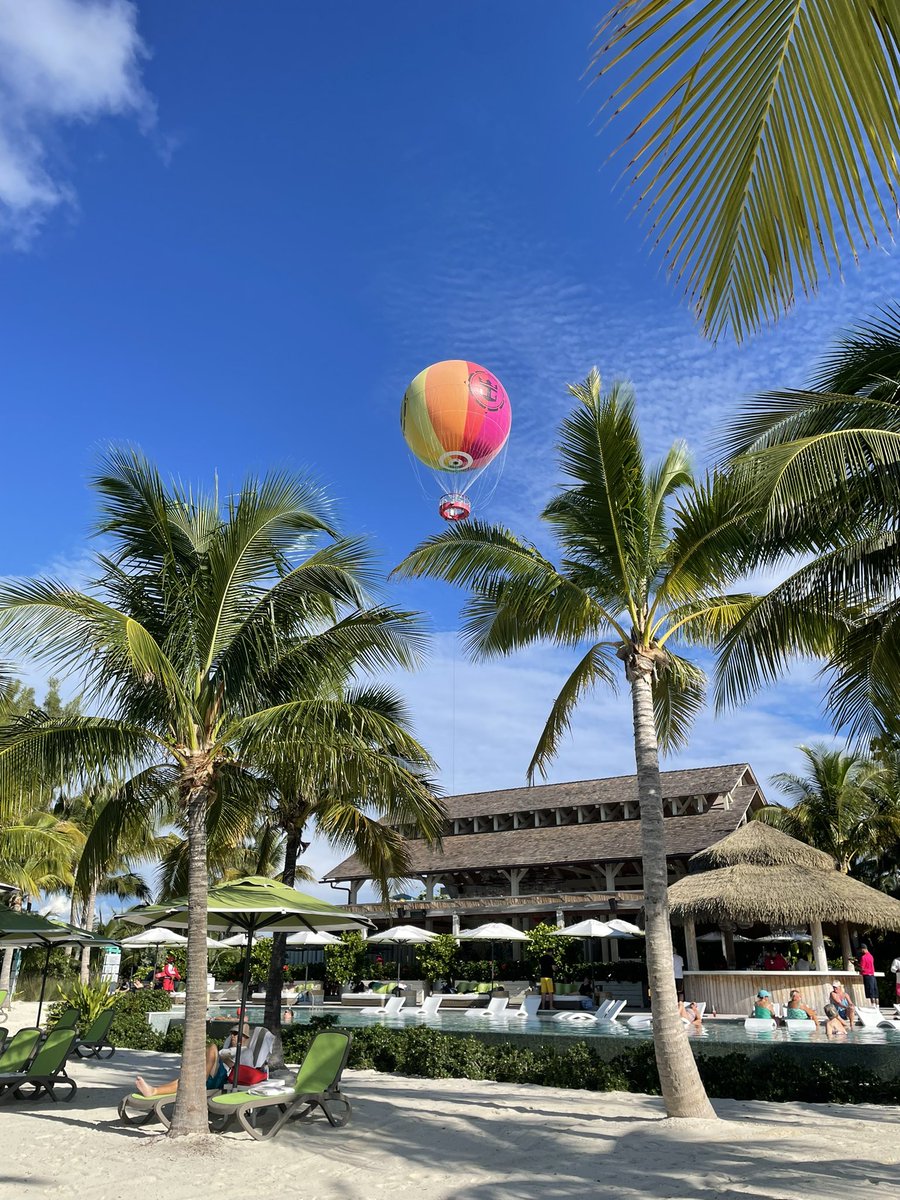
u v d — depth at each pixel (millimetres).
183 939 29234
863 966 22422
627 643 11344
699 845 31078
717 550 10766
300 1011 28984
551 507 11969
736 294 2297
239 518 10281
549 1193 7125
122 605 10977
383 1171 7996
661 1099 11656
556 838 35781
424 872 36344
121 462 10539
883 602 10789
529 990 30016
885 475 9109
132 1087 13648
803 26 1894
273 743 10727
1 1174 8047
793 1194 6762
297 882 42812
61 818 37750
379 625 11633
